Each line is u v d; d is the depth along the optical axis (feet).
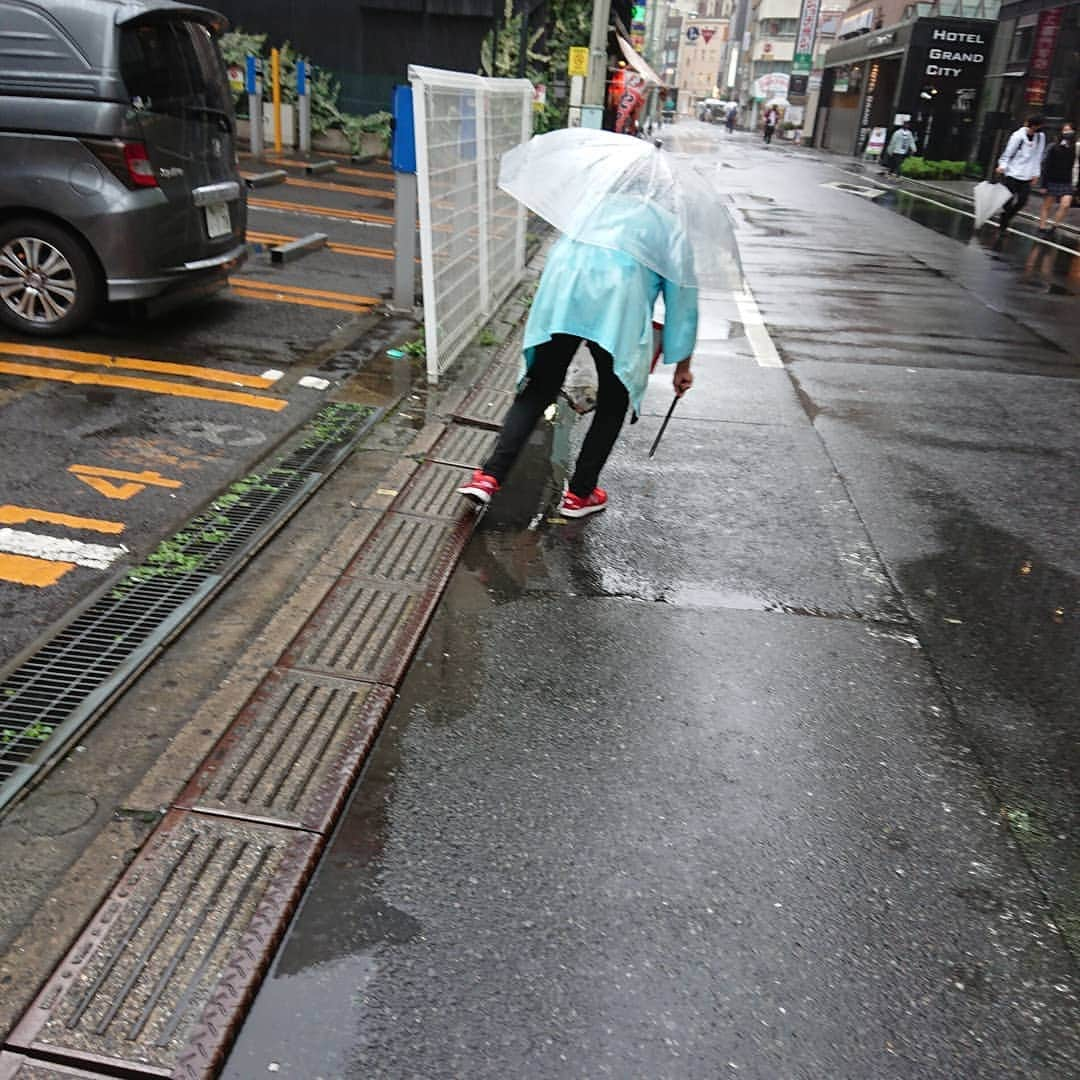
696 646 12.19
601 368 14.21
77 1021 6.66
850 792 9.84
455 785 9.45
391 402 19.61
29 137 19.88
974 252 49.42
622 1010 7.22
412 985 7.28
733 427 20.59
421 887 8.20
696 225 13.30
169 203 21.06
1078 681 12.12
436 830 8.86
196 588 12.31
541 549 14.33
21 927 7.34
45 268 20.95
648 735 10.43
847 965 7.80
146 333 22.79
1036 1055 7.18
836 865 8.85
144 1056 6.47
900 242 51.13
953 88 119.85
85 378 19.45
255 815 8.64
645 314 13.50
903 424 21.56
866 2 167.63
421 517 14.75
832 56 178.81
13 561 12.64
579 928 7.93
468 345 24.45
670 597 13.32
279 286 28.58
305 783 9.10
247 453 16.66
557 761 9.91
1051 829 9.55
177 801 8.73
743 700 11.19
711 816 9.33
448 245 21.85
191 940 7.36
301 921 7.76
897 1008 7.46
